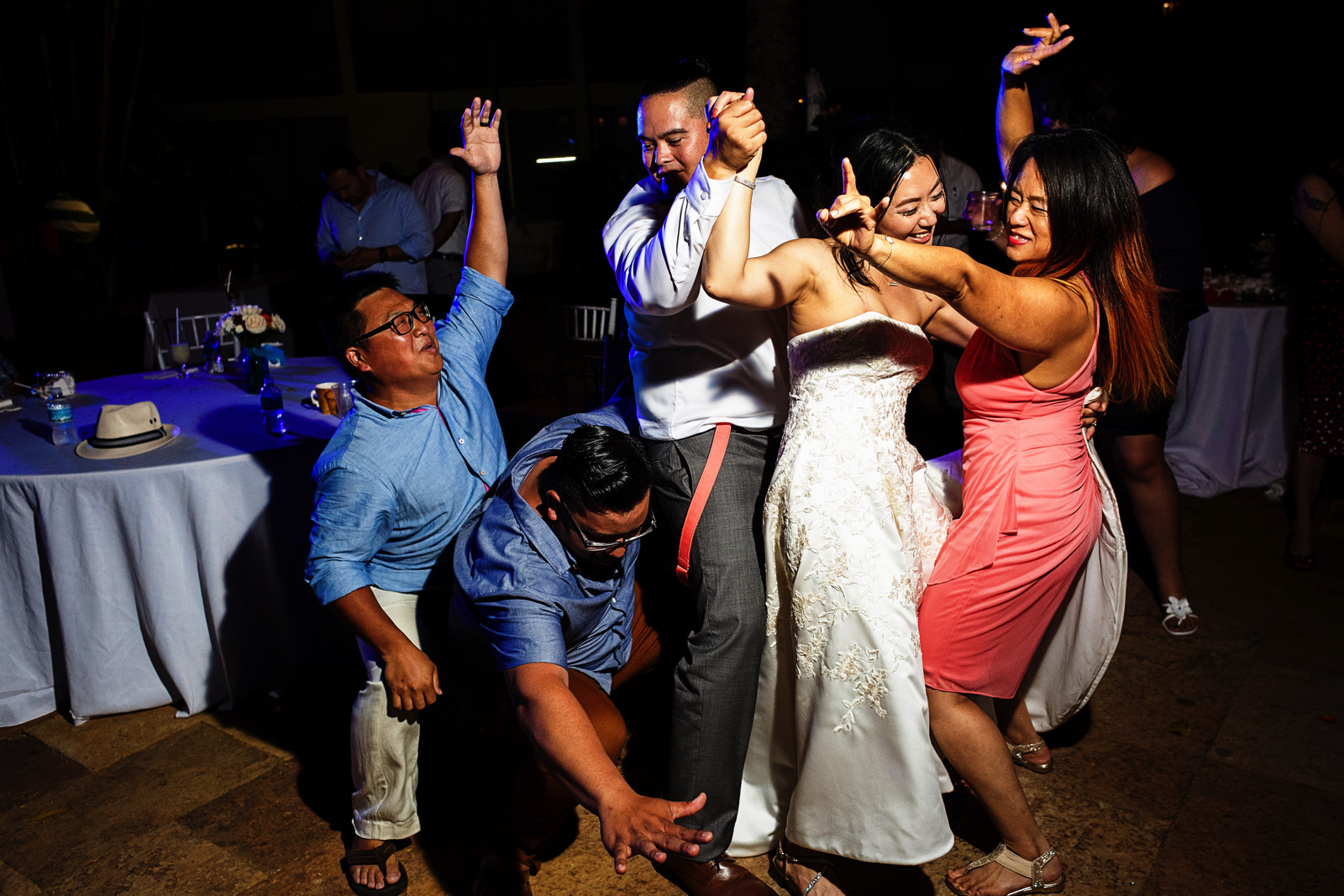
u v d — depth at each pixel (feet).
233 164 57.06
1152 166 9.37
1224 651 9.72
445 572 7.25
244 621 9.13
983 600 5.99
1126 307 5.93
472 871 7.18
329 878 7.14
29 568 8.92
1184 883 6.66
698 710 6.28
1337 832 7.09
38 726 9.29
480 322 7.75
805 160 17.97
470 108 7.50
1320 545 12.11
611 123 58.08
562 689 5.34
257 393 11.37
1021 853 6.60
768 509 6.11
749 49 19.22
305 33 56.34
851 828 6.12
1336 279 10.73
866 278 5.66
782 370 6.47
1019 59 7.84
